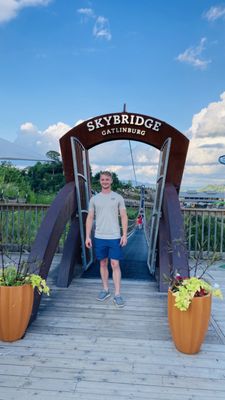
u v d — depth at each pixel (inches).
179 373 109.7
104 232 172.4
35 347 125.2
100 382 104.3
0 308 125.6
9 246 286.8
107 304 170.7
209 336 136.9
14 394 98.0
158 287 199.2
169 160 218.1
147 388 101.7
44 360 116.2
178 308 118.5
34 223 302.4
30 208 293.9
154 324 147.3
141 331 140.3
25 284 129.1
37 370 110.2
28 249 279.6
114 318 153.4
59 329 141.0
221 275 234.7
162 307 167.5
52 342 129.3
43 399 96.0
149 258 242.8
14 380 104.5
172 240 175.0
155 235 218.4
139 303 172.9
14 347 125.0
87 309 163.9
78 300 176.2
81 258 242.1
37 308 150.8
